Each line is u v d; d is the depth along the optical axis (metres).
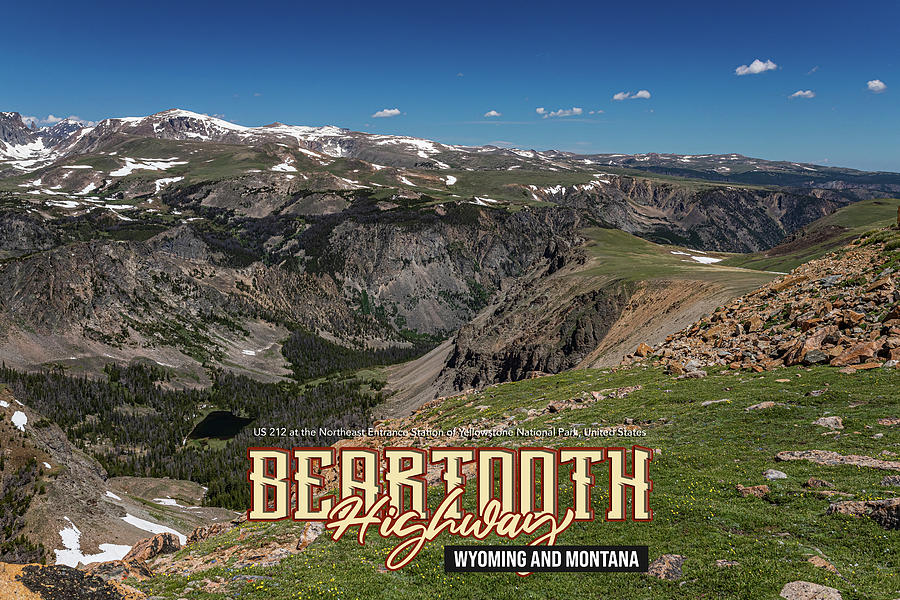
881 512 21.41
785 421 33.25
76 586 21.00
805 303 52.66
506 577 23.19
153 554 33.94
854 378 37.03
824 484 24.78
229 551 30.72
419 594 22.67
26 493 78.50
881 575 18.52
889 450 27.39
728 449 31.44
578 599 21.03
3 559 68.62
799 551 20.66
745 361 47.59
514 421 46.62
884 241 60.00
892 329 40.88
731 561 21.02
